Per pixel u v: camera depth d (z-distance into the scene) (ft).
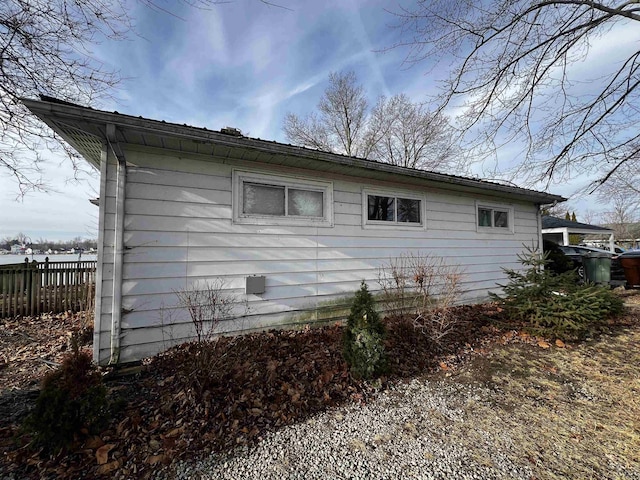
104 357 11.69
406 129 59.88
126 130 10.73
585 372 12.42
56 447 6.93
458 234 23.22
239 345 12.89
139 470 6.72
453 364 13.09
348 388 10.52
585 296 16.34
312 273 16.78
